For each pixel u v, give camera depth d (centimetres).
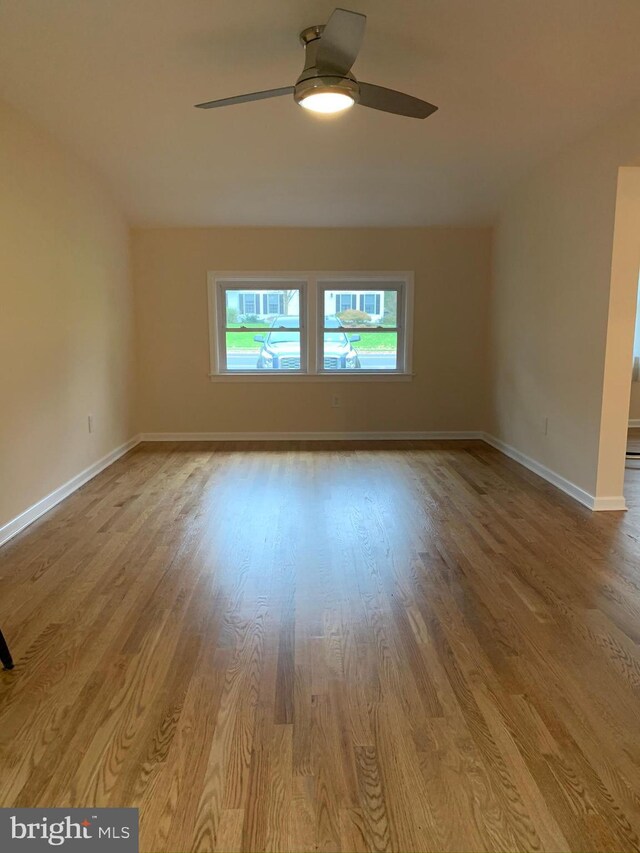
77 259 438
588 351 388
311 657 216
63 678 203
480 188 507
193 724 180
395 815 147
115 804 150
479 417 622
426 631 234
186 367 604
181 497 415
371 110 349
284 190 502
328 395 614
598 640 228
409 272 594
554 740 173
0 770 161
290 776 159
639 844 139
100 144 407
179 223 570
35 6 239
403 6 239
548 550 317
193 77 304
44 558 307
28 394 361
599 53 278
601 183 364
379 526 355
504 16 246
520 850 138
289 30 258
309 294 597
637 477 462
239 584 276
